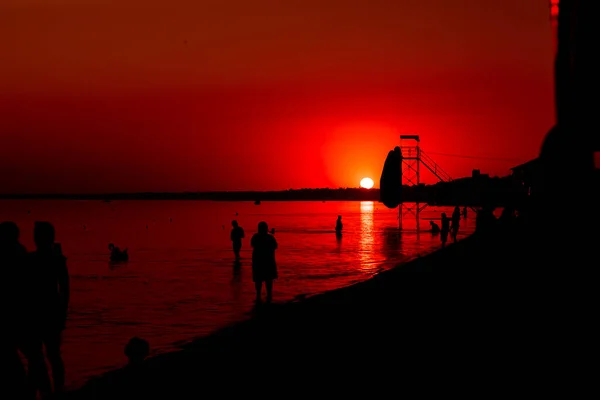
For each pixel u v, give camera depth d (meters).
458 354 9.88
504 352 9.38
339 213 149.25
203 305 22.77
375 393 8.46
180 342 16.75
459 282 19.12
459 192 85.75
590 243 6.55
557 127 6.19
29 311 10.35
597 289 7.15
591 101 5.95
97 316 21.05
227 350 12.67
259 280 22.27
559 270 7.24
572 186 6.22
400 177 76.69
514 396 7.34
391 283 21.53
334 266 35.56
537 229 7.51
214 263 38.09
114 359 15.38
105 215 134.25
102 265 37.31
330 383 9.23
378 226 84.81
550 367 7.75
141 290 26.92
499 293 14.87
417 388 8.44
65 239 60.94
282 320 16.09
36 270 10.54
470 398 7.68
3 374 9.70
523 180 40.53
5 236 10.27
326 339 12.69
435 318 13.55
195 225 89.81
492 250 24.45
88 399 10.23
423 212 145.12
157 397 9.58
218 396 9.26
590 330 7.42
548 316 7.91
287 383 9.56
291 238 60.47
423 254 42.25
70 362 15.13
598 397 6.86
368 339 12.20
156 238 62.56
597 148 6.07
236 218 116.00
